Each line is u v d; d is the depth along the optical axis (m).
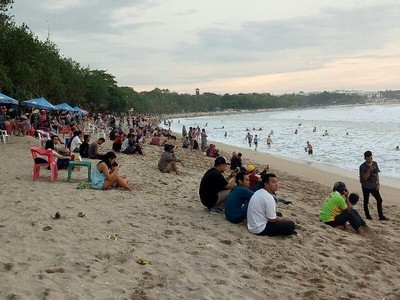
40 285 5.22
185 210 9.86
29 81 41.41
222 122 125.00
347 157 33.41
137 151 23.31
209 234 7.99
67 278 5.51
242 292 5.55
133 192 11.59
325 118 118.00
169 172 16.75
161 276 5.84
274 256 7.11
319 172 25.41
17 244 6.66
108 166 11.73
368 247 8.48
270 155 35.97
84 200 9.97
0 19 37.34
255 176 10.85
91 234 7.39
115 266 6.05
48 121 31.94
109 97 101.19
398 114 117.81
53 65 53.59
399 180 22.25
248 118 157.38
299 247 7.67
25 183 11.69
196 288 5.54
